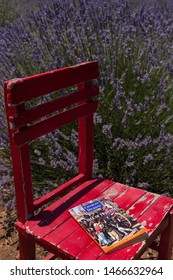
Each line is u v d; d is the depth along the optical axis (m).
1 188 2.48
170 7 4.43
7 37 3.24
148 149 2.55
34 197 2.52
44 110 1.65
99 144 2.66
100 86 2.73
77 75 1.79
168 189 2.57
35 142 2.62
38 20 3.32
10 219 2.45
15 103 1.51
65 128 2.67
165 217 1.77
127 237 1.58
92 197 1.87
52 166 2.37
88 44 3.03
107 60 2.90
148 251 2.27
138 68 2.75
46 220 1.72
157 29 3.24
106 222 1.67
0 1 6.06
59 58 2.81
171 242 1.86
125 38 3.14
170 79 2.88
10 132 1.59
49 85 1.64
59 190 1.89
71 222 1.70
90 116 1.95
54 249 1.60
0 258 2.24
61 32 3.10
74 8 3.43
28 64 3.04
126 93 2.81
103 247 1.53
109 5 3.65
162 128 2.44
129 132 2.67
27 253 1.75
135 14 3.42
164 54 3.08
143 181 2.56
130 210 1.77
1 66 3.10
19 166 1.64
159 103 2.73
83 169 2.02
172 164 2.49
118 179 2.60
